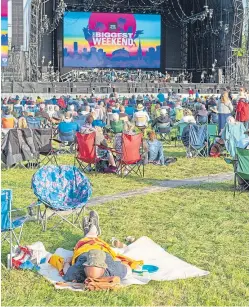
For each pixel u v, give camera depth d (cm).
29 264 687
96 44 5175
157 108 2366
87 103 2678
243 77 4775
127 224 892
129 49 5231
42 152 1437
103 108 2291
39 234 830
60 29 5188
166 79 5025
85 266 628
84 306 577
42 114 2048
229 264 709
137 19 5219
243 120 1809
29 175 1316
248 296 611
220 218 937
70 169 874
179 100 2980
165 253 745
